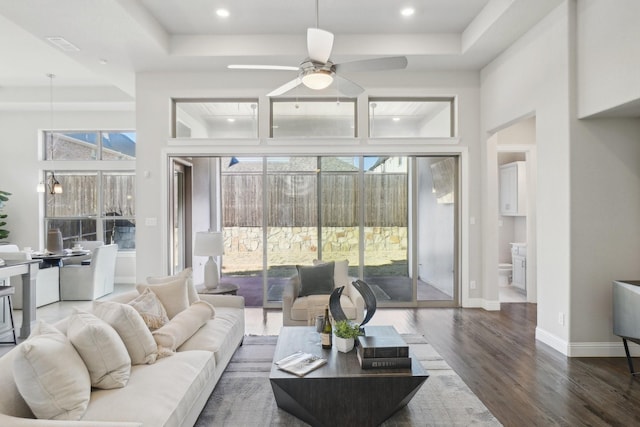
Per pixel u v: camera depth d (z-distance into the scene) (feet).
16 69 19.77
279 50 15.53
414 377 7.53
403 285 18.15
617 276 11.60
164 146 17.37
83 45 14.51
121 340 7.16
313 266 14.60
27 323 13.98
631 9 9.67
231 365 10.98
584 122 11.62
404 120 18.02
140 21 13.07
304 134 17.89
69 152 25.58
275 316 16.48
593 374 10.38
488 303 17.24
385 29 15.23
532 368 10.78
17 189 24.89
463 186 17.69
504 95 15.42
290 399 7.72
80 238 25.39
